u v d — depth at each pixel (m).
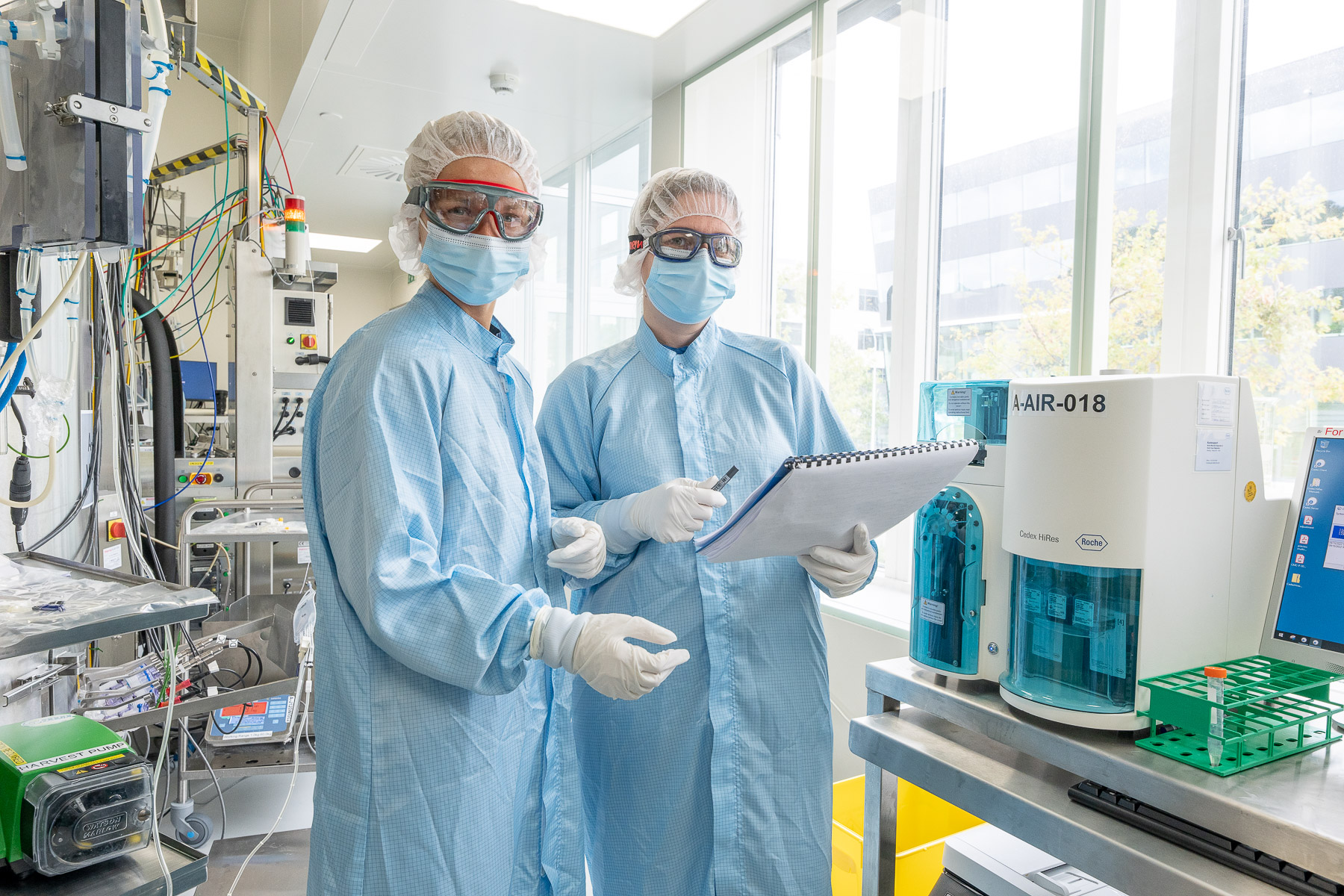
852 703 2.25
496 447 1.07
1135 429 1.03
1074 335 1.92
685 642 1.26
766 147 2.88
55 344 1.98
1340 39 1.49
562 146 3.93
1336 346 1.51
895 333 2.40
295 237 3.20
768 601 1.28
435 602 0.92
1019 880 1.18
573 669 0.98
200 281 4.12
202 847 2.12
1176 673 1.06
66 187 1.06
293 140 3.97
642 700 1.26
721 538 1.05
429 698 0.97
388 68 3.01
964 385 1.29
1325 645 1.08
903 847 1.70
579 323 4.32
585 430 1.38
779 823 1.25
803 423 1.42
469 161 1.09
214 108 5.28
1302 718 0.98
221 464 3.32
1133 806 0.98
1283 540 1.15
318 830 0.98
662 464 1.32
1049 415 1.09
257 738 2.32
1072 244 1.92
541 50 2.82
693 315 1.31
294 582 3.23
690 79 3.05
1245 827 0.86
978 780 1.11
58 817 1.14
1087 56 1.86
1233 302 1.67
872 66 2.42
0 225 1.16
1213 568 1.11
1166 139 1.74
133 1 1.08
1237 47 1.64
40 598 1.19
